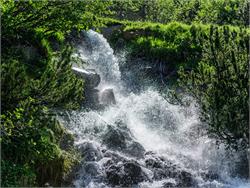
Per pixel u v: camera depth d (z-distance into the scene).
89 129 18.41
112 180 16.27
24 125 14.12
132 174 16.58
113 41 29.47
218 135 18.69
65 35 26.00
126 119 20.64
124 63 28.19
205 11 44.72
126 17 42.94
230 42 19.34
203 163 18.97
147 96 23.75
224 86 18.53
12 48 18.61
